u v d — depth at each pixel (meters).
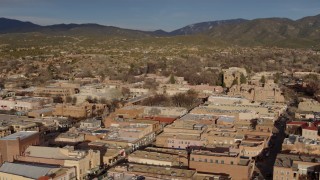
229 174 174.50
